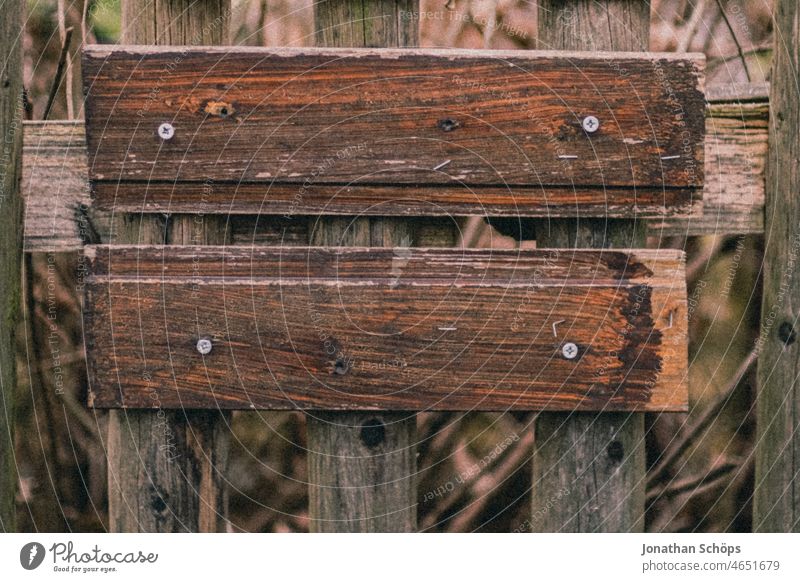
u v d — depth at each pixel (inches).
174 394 70.2
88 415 108.4
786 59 76.1
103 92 69.1
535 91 69.3
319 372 70.0
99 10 106.0
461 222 88.0
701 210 70.4
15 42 74.4
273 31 113.7
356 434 71.6
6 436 76.1
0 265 73.7
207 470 72.6
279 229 71.2
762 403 79.8
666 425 112.5
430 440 115.1
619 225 70.9
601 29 71.7
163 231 70.6
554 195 69.8
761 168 76.5
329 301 69.7
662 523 109.4
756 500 80.5
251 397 70.1
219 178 69.6
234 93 69.2
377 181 69.6
